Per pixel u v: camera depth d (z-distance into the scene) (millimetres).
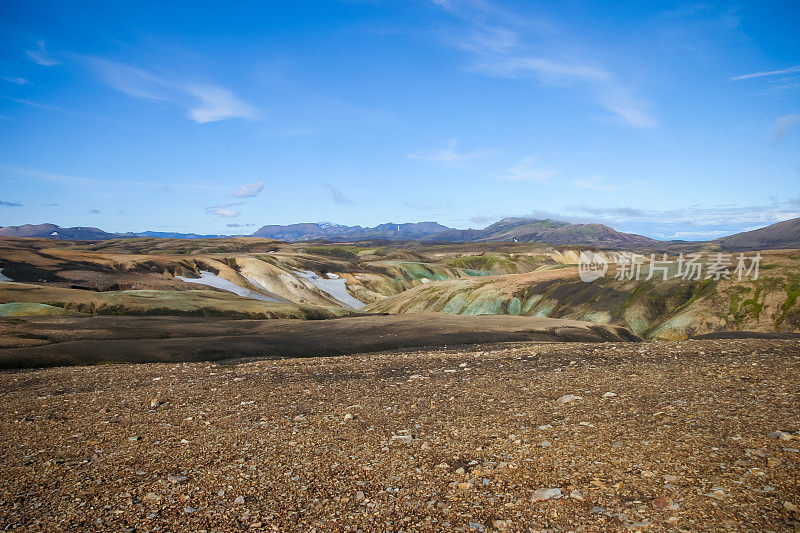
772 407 10906
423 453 10227
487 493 8141
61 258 123625
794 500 6723
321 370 21297
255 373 21297
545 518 7156
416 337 42875
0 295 65938
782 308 97188
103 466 10375
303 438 11711
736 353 18234
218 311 74188
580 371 17297
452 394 15352
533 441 10273
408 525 7324
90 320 49094
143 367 25359
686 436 9609
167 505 8352
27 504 8562
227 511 8062
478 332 45781
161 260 143250
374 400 15219
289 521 7660
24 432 13359
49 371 25172
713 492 7238
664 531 6395
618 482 7977
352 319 60469
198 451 11125
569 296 125062
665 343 22672
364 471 9508
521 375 17484
